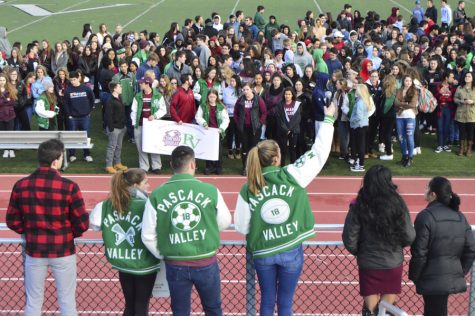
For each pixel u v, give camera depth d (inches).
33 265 231.6
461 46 721.6
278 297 225.8
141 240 225.1
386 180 217.3
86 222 230.8
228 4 1579.7
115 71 669.9
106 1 1706.4
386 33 892.0
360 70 630.5
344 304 332.2
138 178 229.5
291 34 830.5
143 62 691.4
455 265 231.9
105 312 322.0
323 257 381.4
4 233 439.8
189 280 217.6
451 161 598.9
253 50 709.3
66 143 566.3
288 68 586.9
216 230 217.3
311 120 578.9
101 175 567.2
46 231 229.1
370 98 555.2
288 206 217.0
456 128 642.2
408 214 218.5
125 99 634.8
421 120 684.1
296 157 575.2
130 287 233.1
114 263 228.7
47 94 585.6
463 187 539.5
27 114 626.2
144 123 559.2
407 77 568.1
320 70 677.3
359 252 224.5
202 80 587.8
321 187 539.5
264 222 218.2
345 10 1016.9
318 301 334.3
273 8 1505.9
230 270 338.0
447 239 228.8
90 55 775.7
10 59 751.7
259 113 542.9
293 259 220.5
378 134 658.2
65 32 1305.4
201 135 560.7
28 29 1346.0
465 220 232.4
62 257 231.9
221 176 565.9
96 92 793.6
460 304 315.6
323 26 932.0
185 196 213.8
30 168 585.6
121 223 226.4
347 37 903.7
